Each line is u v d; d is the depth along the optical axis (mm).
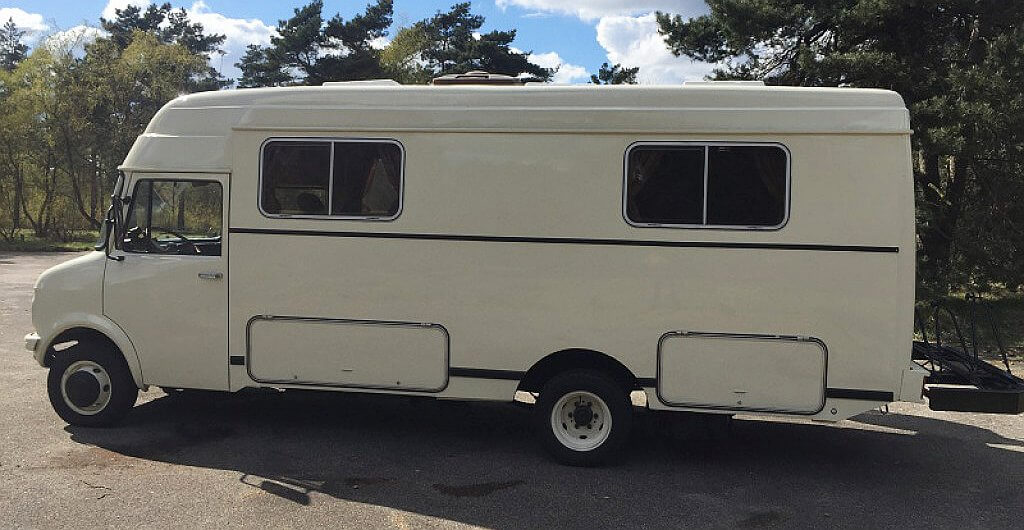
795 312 5191
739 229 5238
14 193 35750
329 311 5758
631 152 5375
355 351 5746
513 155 5500
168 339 5988
